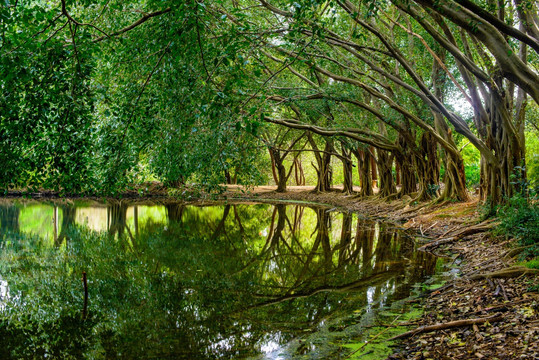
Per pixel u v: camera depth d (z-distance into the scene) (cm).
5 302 931
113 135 805
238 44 742
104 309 884
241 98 956
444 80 2081
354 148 3222
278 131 4216
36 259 1385
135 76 910
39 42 634
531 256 946
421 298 864
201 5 637
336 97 1891
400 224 2022
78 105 657
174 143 990
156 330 759
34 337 736
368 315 786
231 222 2466
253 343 686
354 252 1485
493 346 543
